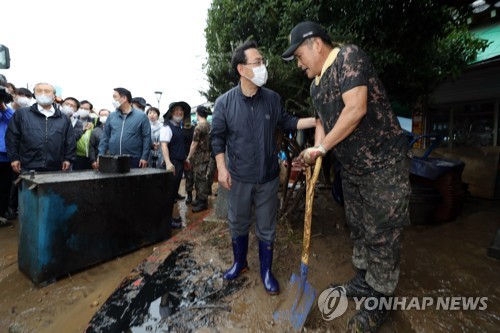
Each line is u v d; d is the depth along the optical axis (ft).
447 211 12.00
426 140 19.95
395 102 16.15
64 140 12.28
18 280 8.06
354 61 4.93
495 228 11.34
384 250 5.57
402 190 5.37
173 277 7.80
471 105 17.84
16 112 11.46
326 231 10.68
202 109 15.21
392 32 9.19
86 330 5.85
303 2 8.47
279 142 9.48
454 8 9.81
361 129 5.31
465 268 8.11
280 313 5.93
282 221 11.07
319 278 7.49
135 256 9.59
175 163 13.91
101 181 8.68
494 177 16.33
